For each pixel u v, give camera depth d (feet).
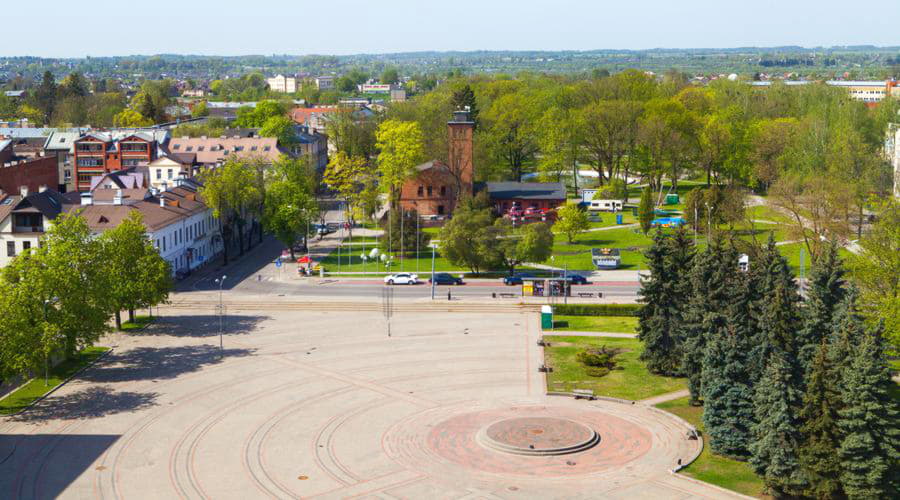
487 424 281.74
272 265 543.80
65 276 317.83
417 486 238.27
